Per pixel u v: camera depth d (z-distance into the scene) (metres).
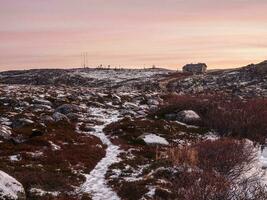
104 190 21.17
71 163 25.34
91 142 31.58
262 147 32.38
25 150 27.03
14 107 45.34
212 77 110.50
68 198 19.23
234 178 22.94
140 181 21.58
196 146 26.97
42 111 44.28
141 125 36.91
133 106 51.59
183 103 45.56
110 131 36.06
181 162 24.33
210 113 41.16
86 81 149.62
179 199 18.69
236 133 36.41
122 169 24.80
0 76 189.75
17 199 17.08
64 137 31.66
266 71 101.81
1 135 29.34
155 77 140.25
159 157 26.27
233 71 114.00
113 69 188.62
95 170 24.88
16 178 20.47
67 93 67.19
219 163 23.70
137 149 29.83
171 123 38.94
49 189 20.23
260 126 37.00
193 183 19.73
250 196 19.33
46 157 25.72
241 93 71.69
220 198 17.75
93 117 43.84
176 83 110.06
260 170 25.42
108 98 61.31
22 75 183.00
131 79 142.38
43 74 178.00
